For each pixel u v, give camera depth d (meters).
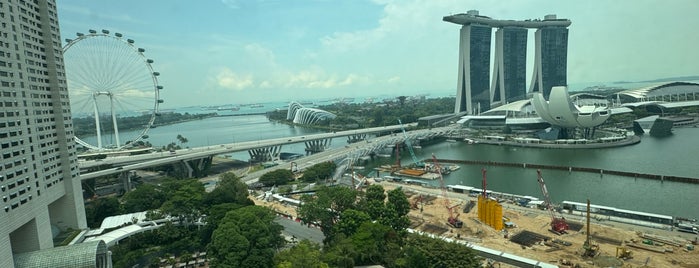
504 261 125.75
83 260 108.69
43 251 110.50
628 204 192.50
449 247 110.75
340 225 136.50
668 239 138.50
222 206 155.25
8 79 117.06
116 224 159.12
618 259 125.50
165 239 151.75
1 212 105.88
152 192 197.00
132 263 136.38
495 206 156.12
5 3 118.50
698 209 181.75
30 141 126.12
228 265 110.31
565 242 139.62
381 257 120.06
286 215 184.00
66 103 153.75
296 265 104.56
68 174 151.75
